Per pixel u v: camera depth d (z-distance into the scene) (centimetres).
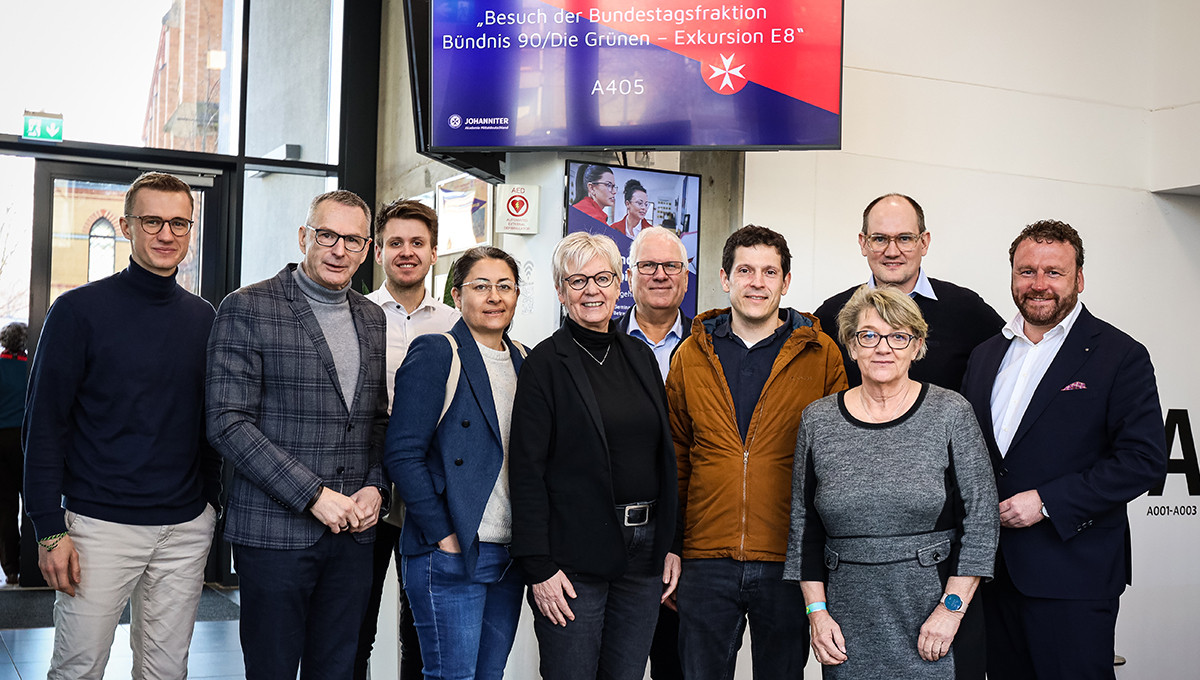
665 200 416
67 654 270
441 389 260
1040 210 469
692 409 294
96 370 271
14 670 446
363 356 276
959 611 245
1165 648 480
